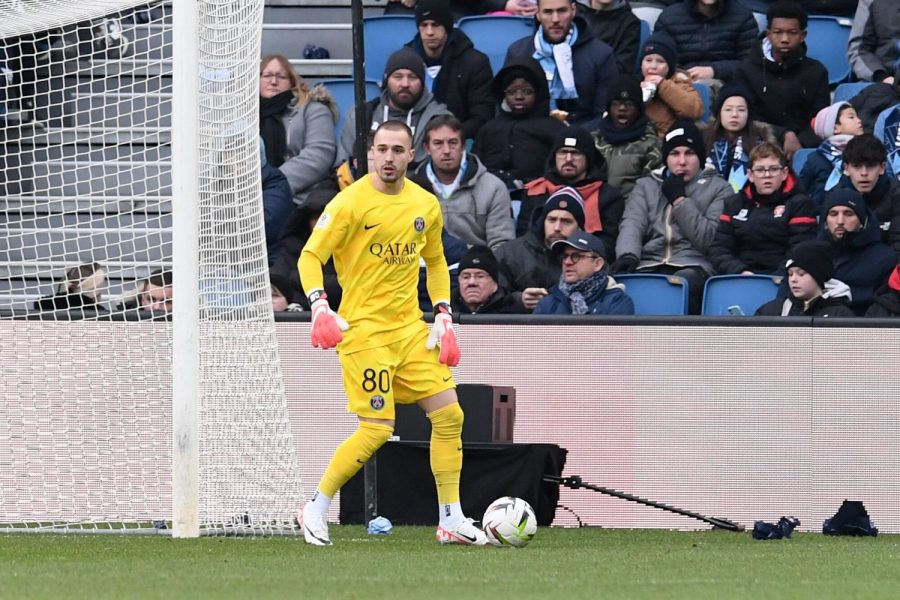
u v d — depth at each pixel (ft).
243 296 77.71
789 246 113.60
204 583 50.80
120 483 92.32
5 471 93.45
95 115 116.88
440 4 125.49
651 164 119.85
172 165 75.05
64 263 101.04
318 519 71.46
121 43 101.35
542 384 98.73
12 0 92.68
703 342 97.35
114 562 60.29
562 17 127.44
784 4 122.31
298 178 124.26
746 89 123.95
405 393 73.10
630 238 116.67
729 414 96.89
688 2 131.64
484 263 107.14
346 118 127.34
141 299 96.02
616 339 98.07
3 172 115.14
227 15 78.33
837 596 48.21
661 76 125.70
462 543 73.20
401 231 71.00
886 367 95.55
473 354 99.55
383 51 139.64
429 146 117.70
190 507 75.77
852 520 89.45
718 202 117.29
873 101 123.75
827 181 117.91
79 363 93.61
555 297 106.93
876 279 106.83
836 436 95.96
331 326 69.87
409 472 87.86
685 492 97.04
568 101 128.47
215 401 77.71
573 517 97.60
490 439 87.81
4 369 93.81
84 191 116.67
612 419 97.86
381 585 50.42
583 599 46.21
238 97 77.92
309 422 99.60
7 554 64.95
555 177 117.70
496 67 136.36
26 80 116.26
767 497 96.43
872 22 129.59
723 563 62.18
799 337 96.37
